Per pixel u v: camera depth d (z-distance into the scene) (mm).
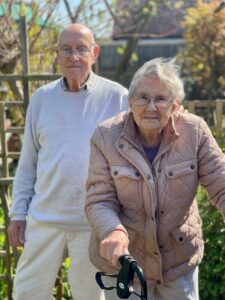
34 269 3699
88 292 3639
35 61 7391
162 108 2713
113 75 13523
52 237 3615
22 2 6773
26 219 3738
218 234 4508
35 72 7355
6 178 4547
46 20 7250
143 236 2838
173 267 2906
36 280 3713
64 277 4570
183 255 2908
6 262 4625
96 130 2908
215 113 4570
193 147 2844
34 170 3725
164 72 2719
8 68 6637
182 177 2814
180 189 2820
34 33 7141
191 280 2984
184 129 2855
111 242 2520
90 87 3559
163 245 2873
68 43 3492
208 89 12828
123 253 2463
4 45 6648
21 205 3721
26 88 4805
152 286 2924
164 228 2832
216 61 12625
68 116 3529
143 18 12242
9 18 6672
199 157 2869
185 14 13438
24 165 3717
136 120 2773
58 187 3523
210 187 2879
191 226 2920
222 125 4543
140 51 16688
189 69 13289
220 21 11938
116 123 2891
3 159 4629
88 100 3547
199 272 4496
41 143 3596
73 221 3529
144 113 2727
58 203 3543
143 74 2732
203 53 12672
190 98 13406
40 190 3611
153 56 16641
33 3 7082
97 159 2879
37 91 3650
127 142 2816
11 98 7996
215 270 4406
